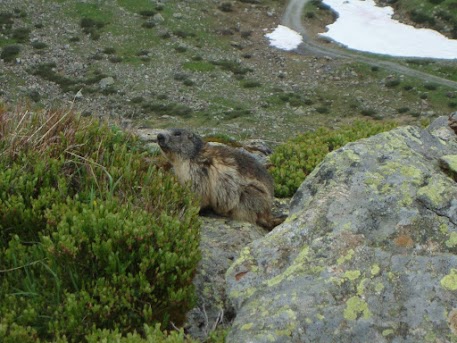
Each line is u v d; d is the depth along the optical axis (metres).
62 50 88.38
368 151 7.39
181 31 96.31
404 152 7.36
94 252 5.97
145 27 95.75
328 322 5.33
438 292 5.46
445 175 7.11
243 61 91.94
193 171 9.43
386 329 5.25
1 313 5.69
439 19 101.25
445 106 81.00
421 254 5.84
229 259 7.56
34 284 5.97
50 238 6.45
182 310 6.16
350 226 6.27
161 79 84.88
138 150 9.21
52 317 5.63
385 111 80.62
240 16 103.69
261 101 81.44
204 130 71.19
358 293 5.55
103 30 93.69
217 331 6.05
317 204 6.68
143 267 5.96
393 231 6.12
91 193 6.82
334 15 106.06
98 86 81.62
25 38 89.75
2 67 83.38
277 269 6.08
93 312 5.64
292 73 89.75
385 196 6.54
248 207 9.39
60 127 8.28
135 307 5.94
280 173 11.23
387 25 102.88
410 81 86.44
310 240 6.30
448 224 6.09
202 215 9.57
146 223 6.43
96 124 8.56
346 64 90.94
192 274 6.54
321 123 76.56
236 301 5.89
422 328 5.23
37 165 7.18
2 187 6.90
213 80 86.06
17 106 8.63
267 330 5.31
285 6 108.19
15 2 96.75
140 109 77.62
